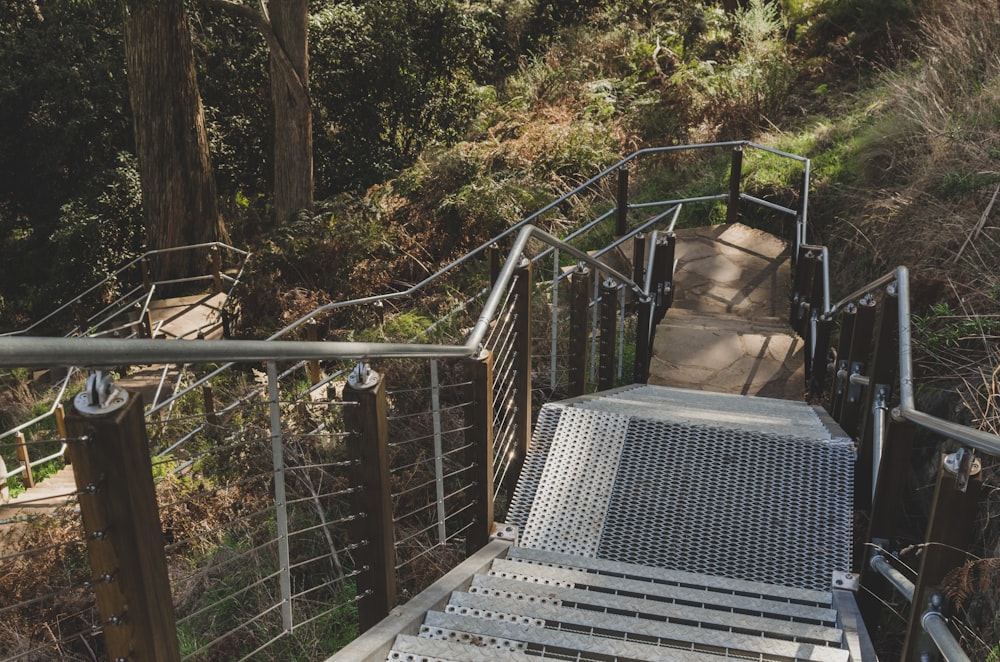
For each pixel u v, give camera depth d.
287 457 5.55
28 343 1.32
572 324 5.76
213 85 18.31
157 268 15.42
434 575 4.62
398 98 18.20
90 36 16.45
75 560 4.86
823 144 10.16
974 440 2.13
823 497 4.24
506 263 4.11
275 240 11.11
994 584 3.39
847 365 5.28
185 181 15.02
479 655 2.54
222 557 4.72
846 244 8.21
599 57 15.15
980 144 7.12
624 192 9.38
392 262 10.64
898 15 12.02
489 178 11.19
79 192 18.12
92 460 1.61
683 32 14.89
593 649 2.70
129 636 1.71
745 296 8.69
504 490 5.32
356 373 2.72
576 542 4.00
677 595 3.44
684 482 4.36
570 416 4.78
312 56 17.56
